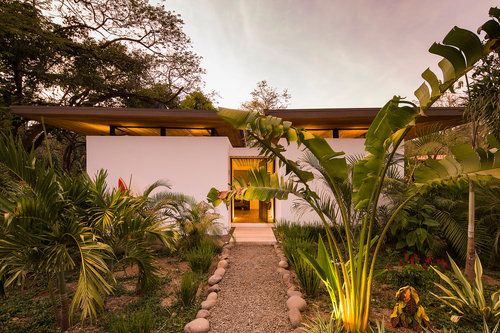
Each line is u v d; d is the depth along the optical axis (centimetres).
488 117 367
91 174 750
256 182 324
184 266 509
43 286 416
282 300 368
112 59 1262
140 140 762
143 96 1462
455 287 322
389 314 323
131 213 330
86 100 1317
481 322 290
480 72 362
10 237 238
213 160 767
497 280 443
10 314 333
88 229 275
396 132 236
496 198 479
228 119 256
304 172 288
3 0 859
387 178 509
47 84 1097
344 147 762
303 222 755
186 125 815
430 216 532
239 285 420
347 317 272
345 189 434
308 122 748
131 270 484
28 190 261
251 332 290
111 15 1270
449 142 480
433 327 294
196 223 577
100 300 242
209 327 294
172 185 761
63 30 1151
